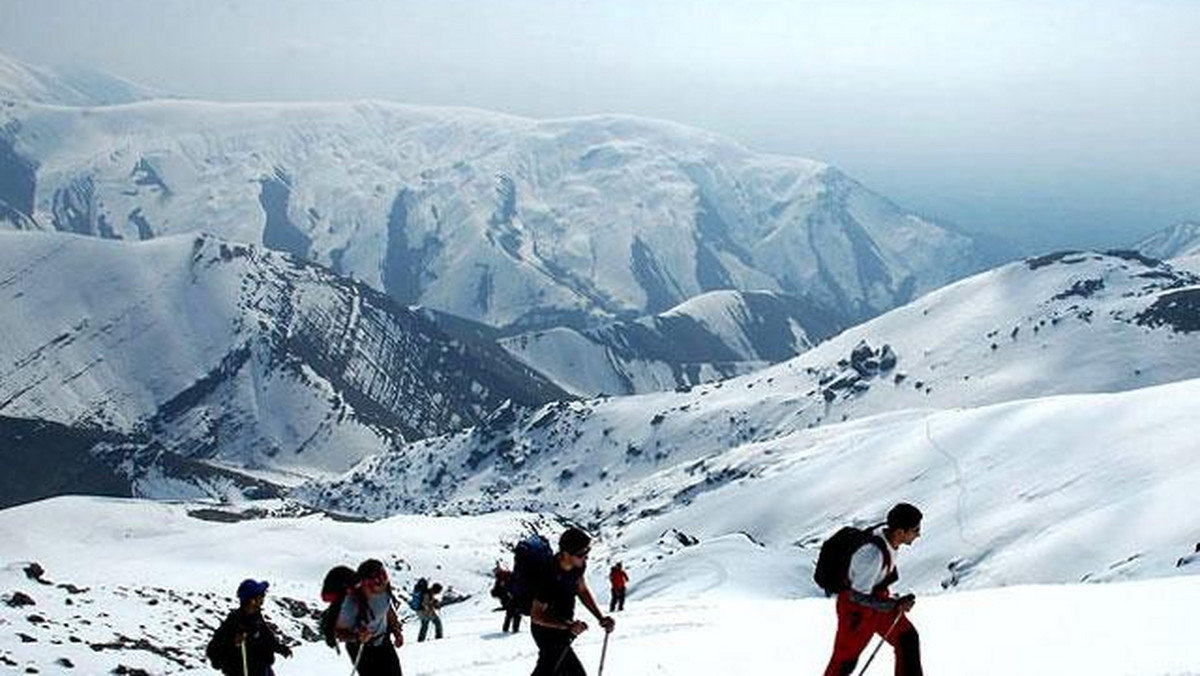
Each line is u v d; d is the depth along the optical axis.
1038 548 153.50
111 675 38.25
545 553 14.34
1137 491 174.50
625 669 20.25
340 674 27.56
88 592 56.88
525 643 31.66
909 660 12.77
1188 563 107.94
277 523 167.25
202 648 49.72
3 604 46.66
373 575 16.20
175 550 149.00
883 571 12.80
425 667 25.91
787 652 20.92
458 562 166.50
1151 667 14.96
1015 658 17.03
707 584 97.00
